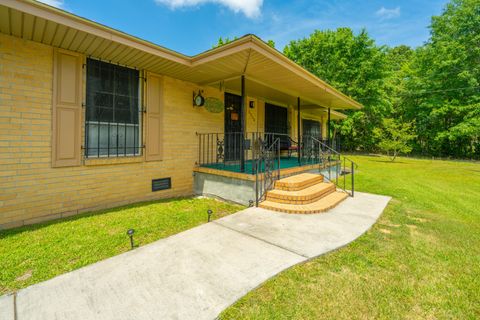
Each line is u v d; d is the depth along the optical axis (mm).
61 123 3828
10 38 3348
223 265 2369
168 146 5355
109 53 4047
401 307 1827
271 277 2168
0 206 3303
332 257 2588
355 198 5293
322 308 1801
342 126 19281
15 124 3398
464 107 16438
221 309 1750
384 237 3158
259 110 8305
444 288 2068
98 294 1913
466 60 17156
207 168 5566
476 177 9195
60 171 3842
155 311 1723
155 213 4156
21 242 2904
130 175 4746
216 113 6492
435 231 3412
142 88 4879
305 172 6395
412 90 20016
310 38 21766
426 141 20062
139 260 2461
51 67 3715
